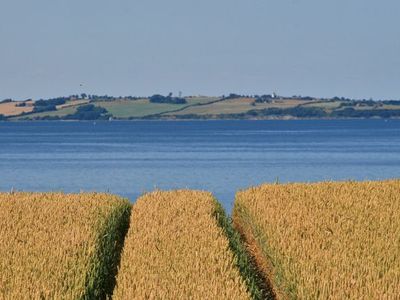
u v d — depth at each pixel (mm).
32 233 44594
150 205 55812
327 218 48250
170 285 32344
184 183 140625
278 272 40156
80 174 163125
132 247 40438
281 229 44812
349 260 36438
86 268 35656
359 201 57156
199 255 38125
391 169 172500
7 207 55781
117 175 160000
